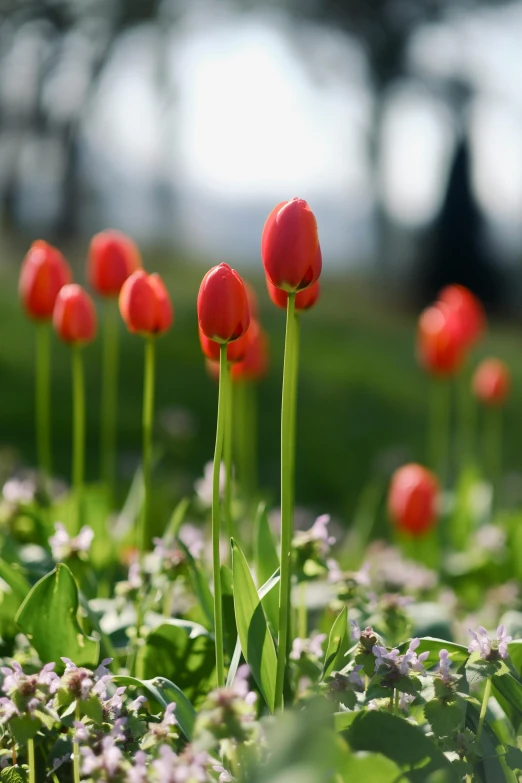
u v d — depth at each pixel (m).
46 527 2.62
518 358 15.02
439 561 3.91
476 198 26.75
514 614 2.27
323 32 29.52
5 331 13.07
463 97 28.14
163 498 4.29
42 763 1.74
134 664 1.89
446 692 1.46
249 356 2.83
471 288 26.22
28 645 2.05
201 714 1.29
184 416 6.73
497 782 1.52
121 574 2.79
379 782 1.27
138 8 28.70
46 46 30.00
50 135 30.66
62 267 2.84
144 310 2.01
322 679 1.56
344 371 12.80
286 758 1.15
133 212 33.00
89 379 11.15
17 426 9.12
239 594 1.53
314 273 1.48
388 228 29.52
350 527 6.41
